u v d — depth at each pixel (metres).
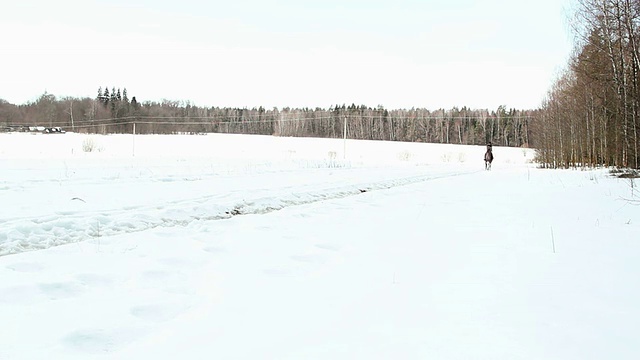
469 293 3.52
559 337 2.60
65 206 8.07
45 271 4.26
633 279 3.77
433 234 6.32
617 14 18.95
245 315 3.17
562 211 8.27
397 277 4.10
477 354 2.39
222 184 13.02
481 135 109.00
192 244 5.66
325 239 6.08
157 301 3.48
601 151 27.09
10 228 6.06
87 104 109.62
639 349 2.43
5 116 100.44
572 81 31.73
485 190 14.05
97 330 2.87
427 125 110.56
